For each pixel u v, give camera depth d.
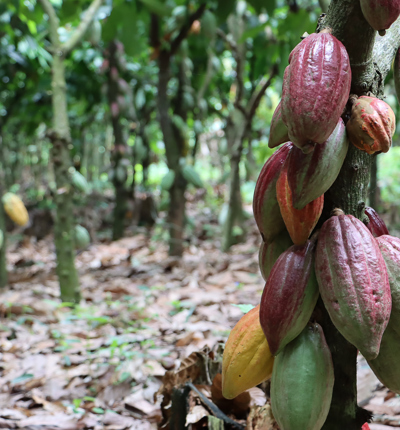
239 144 5.10
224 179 5.89
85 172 10.67
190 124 8.47
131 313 3.15
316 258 0.84
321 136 0.75
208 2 4.16
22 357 2.62
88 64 6.21
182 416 1.39
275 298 0.84
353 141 0.83
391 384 0.88
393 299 0.84
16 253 6.30
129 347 2.55
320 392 0.85
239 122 5.75
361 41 0.86
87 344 2.62
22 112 6.98
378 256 0.81
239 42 3.75
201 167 14.42
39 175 10.65
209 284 3.89
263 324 0.85
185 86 5.04
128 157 6.27
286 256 0.87
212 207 9.39
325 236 0.84
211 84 6.68
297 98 0.75
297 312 0.84
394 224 5.75
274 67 4.57
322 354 0.87
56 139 3.49
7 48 5.02
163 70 4.63
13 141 10.15
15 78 6.22
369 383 1.87
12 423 1.88
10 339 2.96
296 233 0.85
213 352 1.59
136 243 6.18
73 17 4.00
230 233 5.25
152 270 4.67
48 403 2.08
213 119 9.45
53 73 3.48
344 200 0.93
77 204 7.54
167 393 1.49
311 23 3.48
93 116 8.17
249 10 5.00
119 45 5.62
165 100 4.73
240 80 4.89
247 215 5.80
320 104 0.74
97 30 4.52
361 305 0.78
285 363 0.87
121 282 4.29
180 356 2.39
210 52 5.07
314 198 0.81
